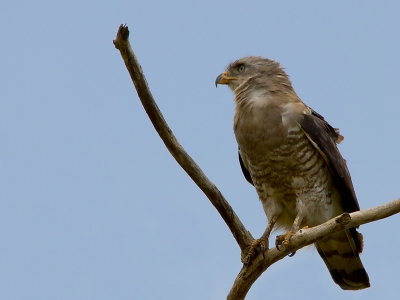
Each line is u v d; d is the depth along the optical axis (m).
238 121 12.50
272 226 12.45
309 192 12.23
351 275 12.87
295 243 10.22
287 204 12.57
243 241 10.66
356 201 12.73
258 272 10.68
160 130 9.80
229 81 13.53
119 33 8.99
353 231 12.30
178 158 9.99
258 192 12.83
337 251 12.66
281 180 12.29
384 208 9.18
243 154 12.91
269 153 12.13
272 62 13.11
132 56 9.24
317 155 12.22
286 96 12.47
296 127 11.98
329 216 12.55
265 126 12.05
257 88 12.68
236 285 10.80
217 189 10.27
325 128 12.70
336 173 12.27
